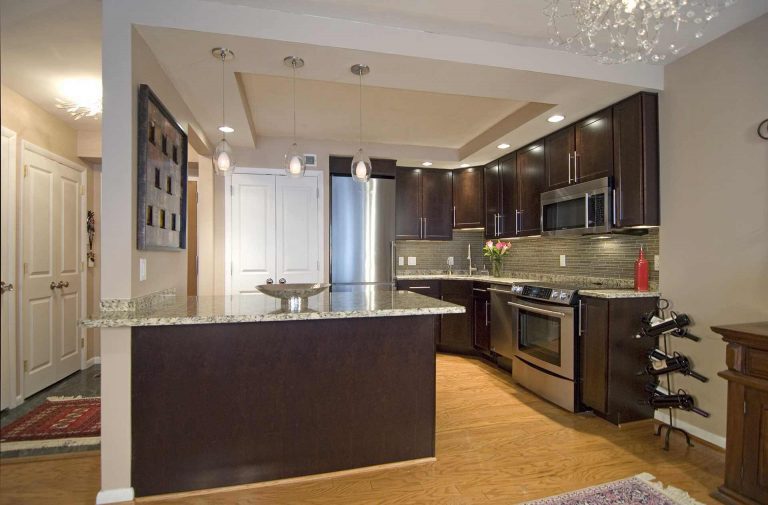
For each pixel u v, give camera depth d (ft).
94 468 7.14
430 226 16.33
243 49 7.06
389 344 7.27
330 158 14.57
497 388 11.37
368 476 6.96
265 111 11.54
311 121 12.37
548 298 10.20
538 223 12.35
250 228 13.46
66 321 11.91
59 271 11.58
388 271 14.89
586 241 11.79
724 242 7.73
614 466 7.25
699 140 8.14
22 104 9.95
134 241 6.34
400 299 8.14
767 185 7.09
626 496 6.36
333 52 7.22
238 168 13.39
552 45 7.88
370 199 14.79
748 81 7.34
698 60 8.16
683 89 8.45
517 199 13.46
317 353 6.94
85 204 12.75
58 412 9.46
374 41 7.22
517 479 6.85
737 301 7.52
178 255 8.73
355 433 7.11
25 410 9.59
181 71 7.81
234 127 11.14
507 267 16.02
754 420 5.98
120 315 6.08
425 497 6.38
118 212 6.17
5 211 9.53
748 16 7.16
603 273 11.11
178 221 8.50
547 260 13.60
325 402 6.97
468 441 8.19
